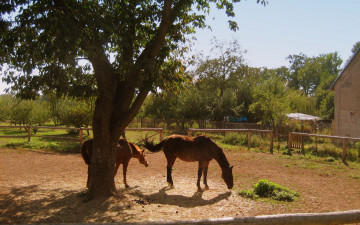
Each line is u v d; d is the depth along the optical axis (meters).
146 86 6.32
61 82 5.56
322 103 35.00
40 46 5.49
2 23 5.53
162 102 29.38
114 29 6.12
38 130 31.25
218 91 33.28
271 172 10.26
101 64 6.00
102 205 5.78
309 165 11.38
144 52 6.62
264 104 22.84
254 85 28.56
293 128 20.75
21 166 11.02
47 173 9.92
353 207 6.50
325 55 60.88
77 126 23.53
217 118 27.80
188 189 8.17
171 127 28.77
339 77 18.55
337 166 11.28
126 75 6.22
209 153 7.96
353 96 17.69
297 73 63.19
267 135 18.67
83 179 9.10
